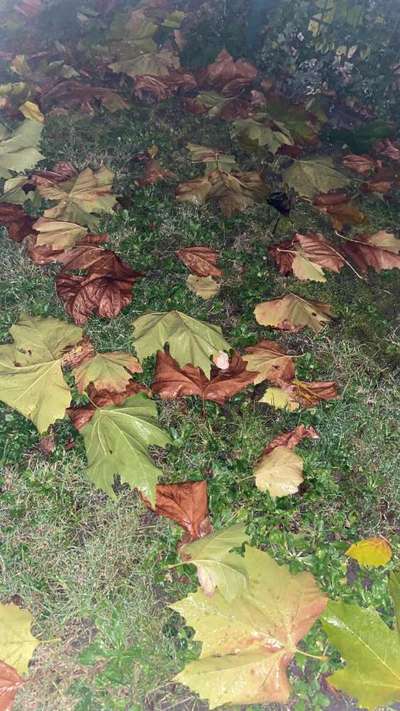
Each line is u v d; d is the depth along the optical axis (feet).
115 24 14.19
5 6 15.65
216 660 5.26
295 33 13.08
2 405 7.38
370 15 12.65
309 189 10.36
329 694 5.76
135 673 5.68
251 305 8.92
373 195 11.31
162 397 7.45
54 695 5.53
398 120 13.32
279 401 7.54
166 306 8.64
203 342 7.39
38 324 7.45
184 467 7.10
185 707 5.58
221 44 13.56
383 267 9.50
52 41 14.61
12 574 6.18
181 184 10.09
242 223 10.14
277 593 5.64
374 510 7.05
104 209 9.18
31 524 6.54
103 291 8.10
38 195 9.45
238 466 7.13
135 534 6.56
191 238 9.75
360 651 5.28
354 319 8.96
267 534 6.64
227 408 7.72
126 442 6.49
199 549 5.91
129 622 5.96
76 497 6.77
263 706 5.57
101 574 6.25
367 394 7.98
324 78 13.39
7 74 13.47
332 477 7.23
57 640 5.74
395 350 8.65
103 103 12.10
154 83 12.65
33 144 10.19
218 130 12.22
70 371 7.77
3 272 8.87
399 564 6.56
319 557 6.51
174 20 14.21
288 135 11.50
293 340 8.54
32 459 7.02
